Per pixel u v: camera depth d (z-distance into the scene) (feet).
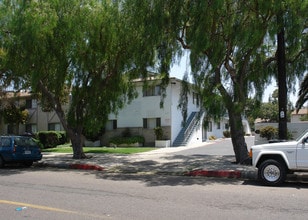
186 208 27.02
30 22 56.18
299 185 38.70
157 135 109.19
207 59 51.67
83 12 59.72
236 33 46.70
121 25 58.70
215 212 25.63
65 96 89.97
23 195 32.83
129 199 30.73
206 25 46.44
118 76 67.46
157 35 49.85
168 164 59.06
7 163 61.16
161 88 61.67
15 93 80.84
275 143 39.17
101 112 70.85
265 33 47.78
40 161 66.08
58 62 62.03
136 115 116.47
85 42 61.57
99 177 46.93
